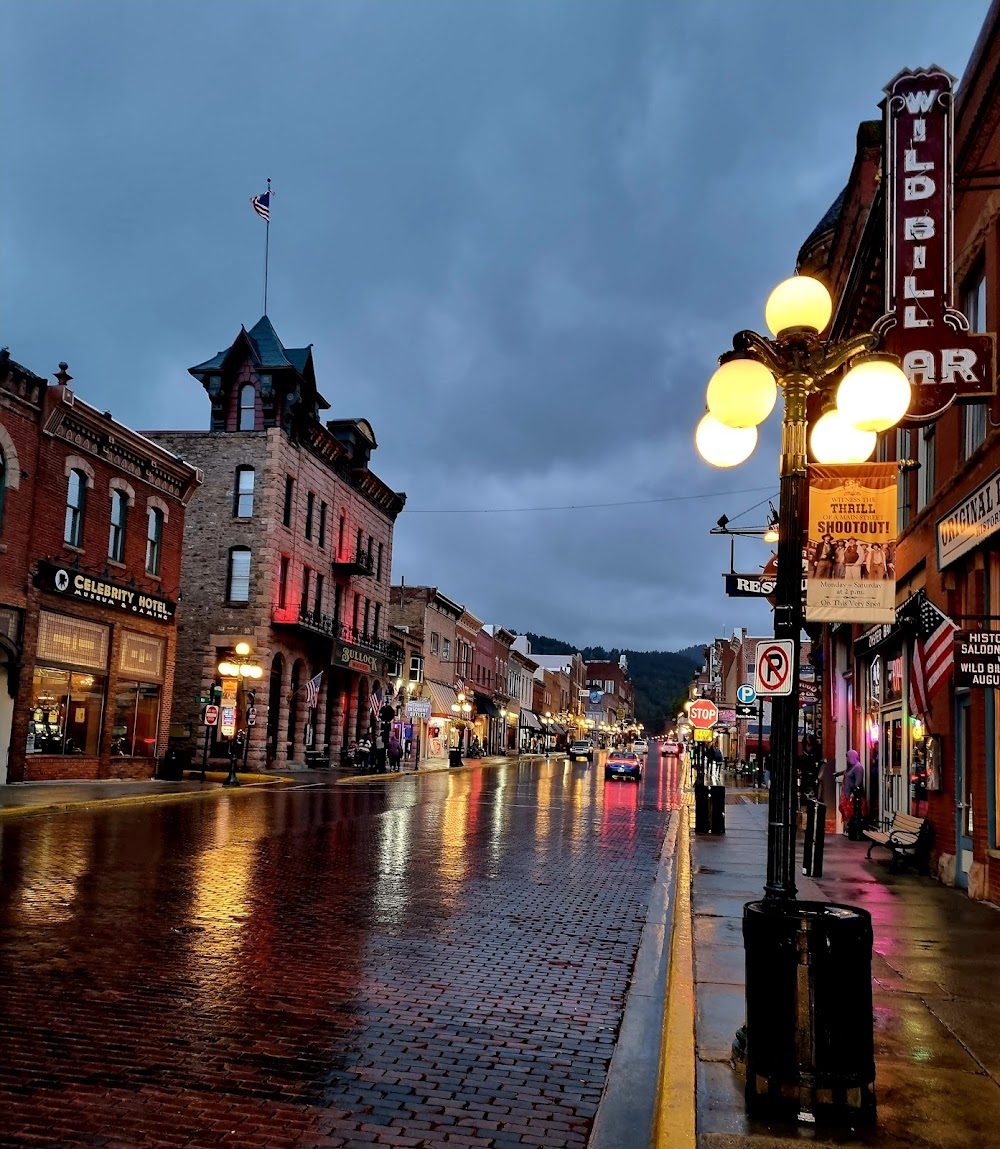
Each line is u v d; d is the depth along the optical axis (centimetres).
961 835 1251
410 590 6222
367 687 5009
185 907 1012
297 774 3722
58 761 2539
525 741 9706
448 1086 550
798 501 561
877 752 1889
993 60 1092
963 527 1170
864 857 1572
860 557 750
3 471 2341
